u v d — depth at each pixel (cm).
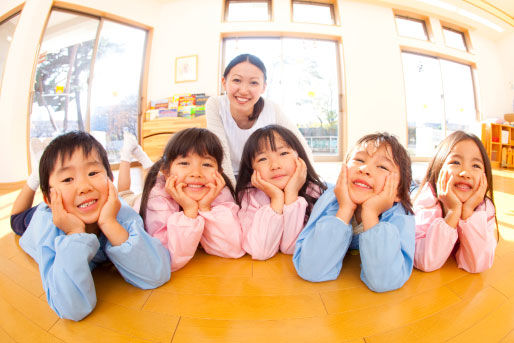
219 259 88
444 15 467
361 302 62
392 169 69
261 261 86
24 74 261
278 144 87
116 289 69
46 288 56
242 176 101
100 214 63
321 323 55
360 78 427
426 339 50
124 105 391
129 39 389
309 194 99
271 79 420
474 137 77
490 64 523
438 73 482
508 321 55
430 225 76
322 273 70
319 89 435
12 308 62
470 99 515
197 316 58
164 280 70
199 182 79
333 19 436
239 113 136
